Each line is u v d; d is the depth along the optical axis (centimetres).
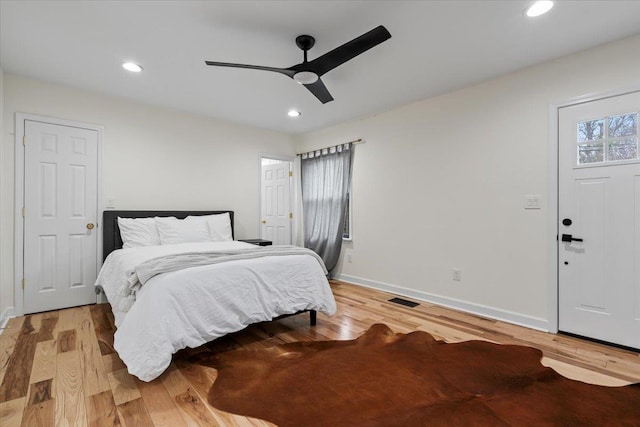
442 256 331
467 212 310
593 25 208
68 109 312
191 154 399
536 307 265
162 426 144
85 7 190
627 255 225
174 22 205
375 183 399
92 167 326
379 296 365
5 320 276
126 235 324
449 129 323
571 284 249
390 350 222
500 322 280
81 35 220
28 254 292
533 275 267
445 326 270
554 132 254
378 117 395
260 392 171
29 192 292
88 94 323
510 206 280
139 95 335
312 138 489
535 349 223
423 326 270
